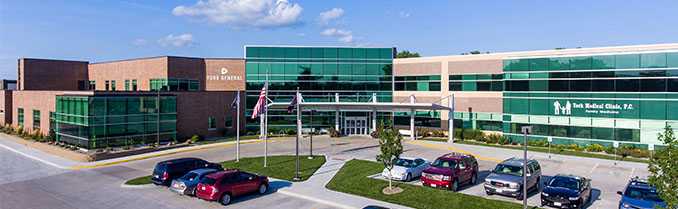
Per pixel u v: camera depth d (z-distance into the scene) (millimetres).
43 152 34812
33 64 52906
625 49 35562
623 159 31656
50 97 40000
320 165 28328
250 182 19875
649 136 34469
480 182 23438
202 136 42094
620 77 35688
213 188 18219
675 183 12062
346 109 47000
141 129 37250
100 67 55688
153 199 19672
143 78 48594
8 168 28016
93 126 33562
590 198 19719
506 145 39625
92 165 28844
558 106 38719
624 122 35562
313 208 18016
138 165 29125
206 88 48344
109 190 21625
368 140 43312
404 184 21875
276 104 42875
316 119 49125
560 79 38625
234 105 29828
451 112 41125
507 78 41500
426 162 25266
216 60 48406
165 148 36062
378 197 19266
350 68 49062
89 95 33156
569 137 38188
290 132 47469
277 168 27234
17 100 48438
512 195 18812
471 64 43875
